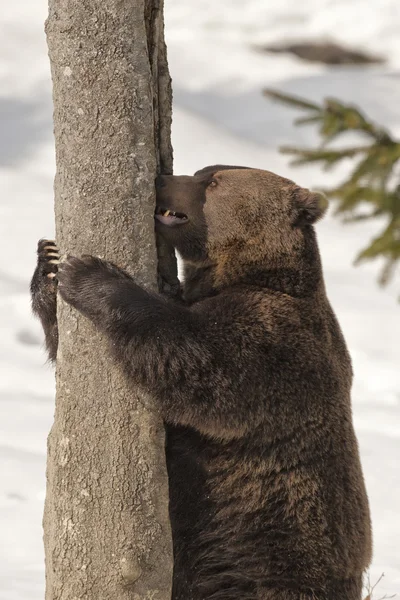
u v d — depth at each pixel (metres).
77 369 9.55
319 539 9.93
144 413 9.45
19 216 34.88
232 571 10.12
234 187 10.64
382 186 18.77
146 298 9.49
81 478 9.47
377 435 19.64
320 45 72.62
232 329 9.77
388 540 14.55
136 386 9.41
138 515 9.35
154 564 9.38
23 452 17.16
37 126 47.88
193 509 10.17
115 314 9.34
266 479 9.96
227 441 10.01
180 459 10.20
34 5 72.56
